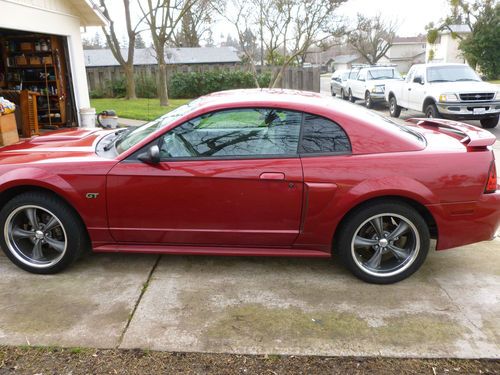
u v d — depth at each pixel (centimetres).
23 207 353
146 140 343
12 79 1092
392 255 367
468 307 327
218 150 344
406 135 353
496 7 3662
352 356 273
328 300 335
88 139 418
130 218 349
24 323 301
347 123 342
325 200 336
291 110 342
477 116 1162
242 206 342
